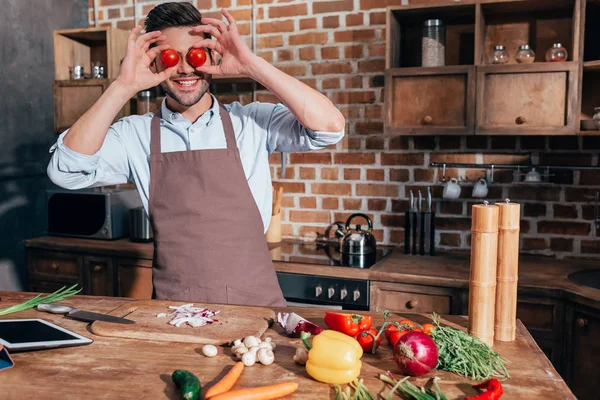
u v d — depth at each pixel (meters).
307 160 3.42
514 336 1.45
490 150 3.06
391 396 1.09
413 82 2.82
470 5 2.76
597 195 2.88
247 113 2.06
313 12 3.34
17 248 3.47
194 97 1.86
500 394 1.10
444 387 1.16
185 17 1.81
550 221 2.98
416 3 3.12
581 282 2.49
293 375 1.21
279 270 2.84
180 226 1.93
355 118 3.30
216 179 1.94
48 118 3.67
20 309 1.59
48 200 3.51
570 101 2.57
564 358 2.39
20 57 3.43
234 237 1.93
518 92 2.66
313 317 1.60
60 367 1.24
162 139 2.00
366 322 1.41
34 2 3.50
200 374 1.20
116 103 1.77
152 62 1.90
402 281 2.62
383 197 3.28
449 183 3.01
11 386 1.15
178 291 1.91
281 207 3.50
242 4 3.50
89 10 3.89
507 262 1.42
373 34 3.22
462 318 1.61
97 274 3.28
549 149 2.95
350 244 2.99
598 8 2.76
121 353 1.32
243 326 1.47
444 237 3.18
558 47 2.68
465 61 3.06
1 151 3.34
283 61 3.43
